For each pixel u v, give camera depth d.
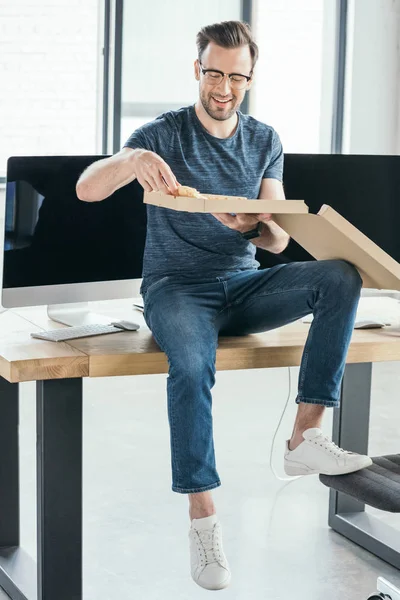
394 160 2.89
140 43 5.93
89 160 2.62
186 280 2.50
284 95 6.38
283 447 3.93
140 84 5.97
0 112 6.02
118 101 5.94
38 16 5.98
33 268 2.57
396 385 4.96
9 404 2.74
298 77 6.38
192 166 2.52
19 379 2.18
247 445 3.94
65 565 2.30
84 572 2.69
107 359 2.25
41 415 2.25
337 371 2.30
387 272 2.20
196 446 2.19
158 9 5.93
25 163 2.52
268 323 2.50
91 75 6.12
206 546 2.19
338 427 2.94
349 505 3.03
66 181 2.59
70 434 2.26
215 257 2.55
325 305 2.31
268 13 6.25
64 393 2.24
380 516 3.17
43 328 2.57
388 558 2.79
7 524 2.79
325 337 2.29
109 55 5.92
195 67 2.58
